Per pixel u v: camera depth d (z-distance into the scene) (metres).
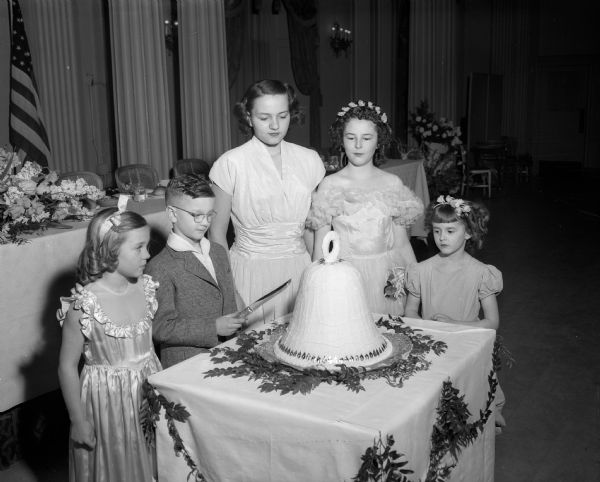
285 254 3.09
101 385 2.20
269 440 1.76
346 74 13.23
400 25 13.46
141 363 2.25
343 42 12.85
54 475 3.13
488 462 2.38
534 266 7.09
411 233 7.02
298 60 11.77
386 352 2.03
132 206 4.66
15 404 3.30
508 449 3.22
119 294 2.20
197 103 8.34
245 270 3.09
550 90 16.70
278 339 2.17
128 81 7.54
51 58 8.12
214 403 1.84
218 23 8.38
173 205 2.43
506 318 5.30
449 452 2.01
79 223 3.90
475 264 3.00
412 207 3.27
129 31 7.50
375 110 3.20
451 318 2.94
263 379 1.91
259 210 3.00
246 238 3.09
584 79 16.31
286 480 1.76
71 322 2.13
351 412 1.70
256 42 11.14
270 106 2.87
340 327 1.95
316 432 1.67
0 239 3.29
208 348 2.45
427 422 1.83
